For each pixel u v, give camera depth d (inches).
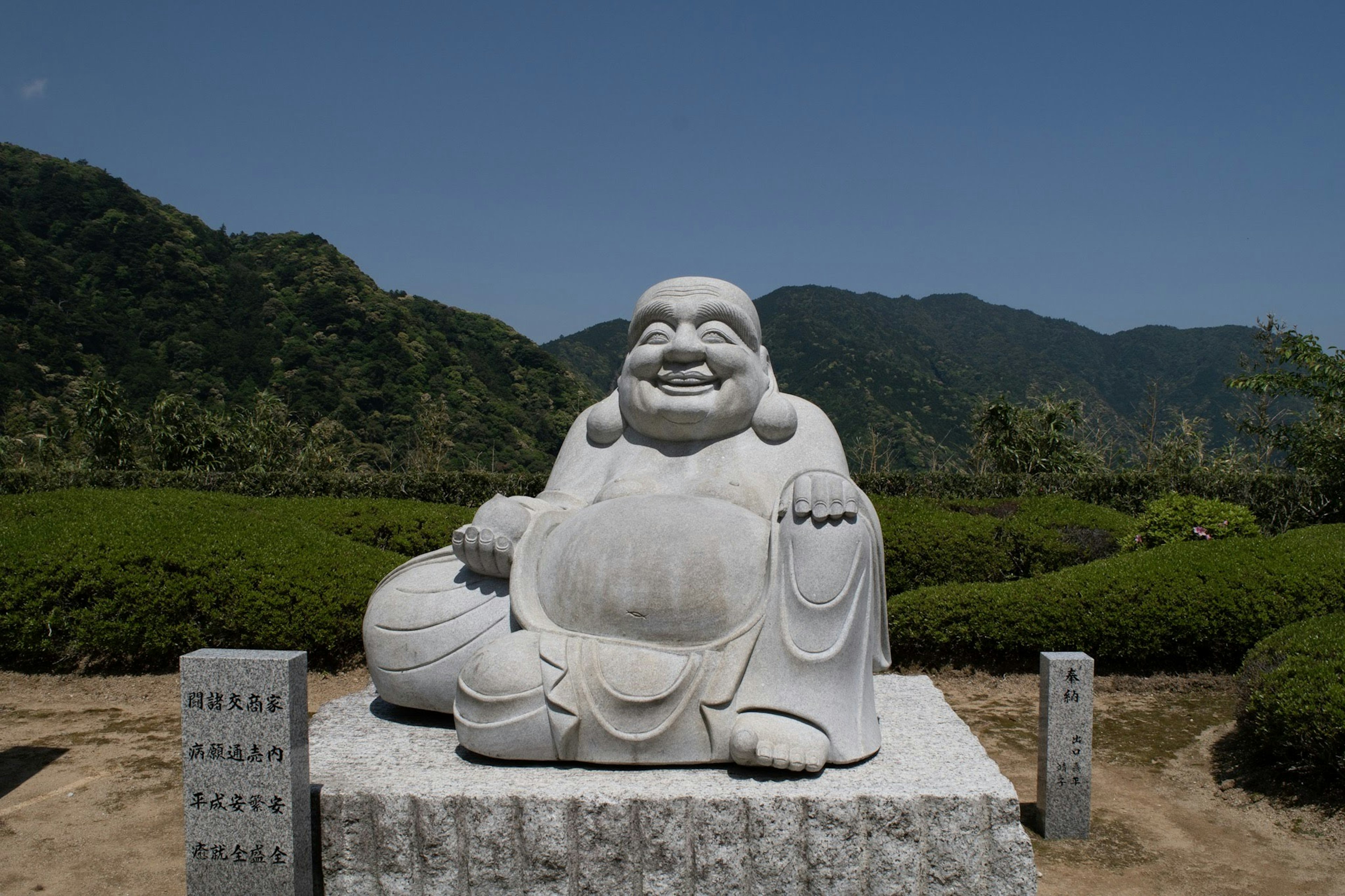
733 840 119.0
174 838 163.0
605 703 126.7
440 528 340.5
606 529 137.6
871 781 124.5
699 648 129.5
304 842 116.8
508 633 141.6
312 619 253.0
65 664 257.1
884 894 119.6
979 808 119.9
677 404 160.6
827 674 129.7
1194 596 259.0
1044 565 322.3
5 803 178.9
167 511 292.0
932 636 271.6
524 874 119.3
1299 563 265.4
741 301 164.9
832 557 129.8
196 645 252.2
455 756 134.3
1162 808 185.8
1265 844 168.6
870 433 571.5
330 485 498.6
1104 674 266.8
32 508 298.0
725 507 141.2
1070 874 157.2
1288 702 183.9
